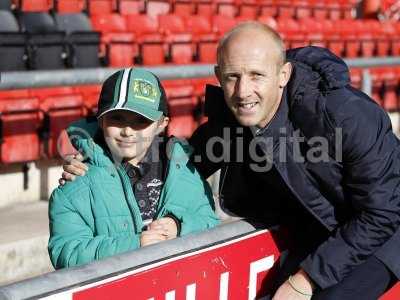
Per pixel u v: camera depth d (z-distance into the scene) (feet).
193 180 7.52
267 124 6.83
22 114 18.72
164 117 7.53
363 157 6.49
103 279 5.17
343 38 35.78
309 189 6.92
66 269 5.06
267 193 7.63
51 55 21.90
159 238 6.80
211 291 6.25
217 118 7.67
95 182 6.92
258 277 6.90
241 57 6.38
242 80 6.43
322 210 7.04
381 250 6.97
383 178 6.55
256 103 6.50
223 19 32.19
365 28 38.93
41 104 19.43
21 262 14.46
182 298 5.92
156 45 26.35
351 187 6.69
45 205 18.20
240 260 6.62
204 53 28.22
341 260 6.63
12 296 4.62
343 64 6.93
